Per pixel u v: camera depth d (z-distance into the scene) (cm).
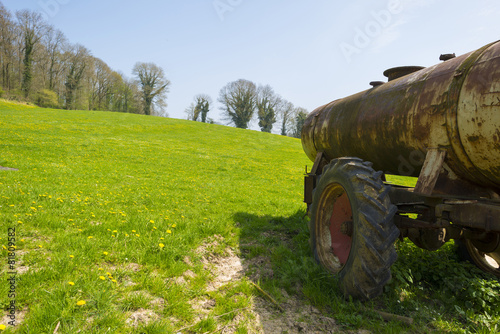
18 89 6231
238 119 7938
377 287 292
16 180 800
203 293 322
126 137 2989
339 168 358
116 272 329
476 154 278
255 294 328
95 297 270
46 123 3092
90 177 1091
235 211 734
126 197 767
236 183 1362
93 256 359
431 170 305
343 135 456
